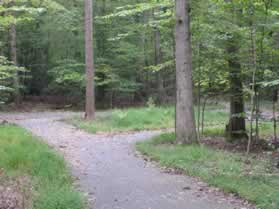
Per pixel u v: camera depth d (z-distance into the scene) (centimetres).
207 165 827
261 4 949
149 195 646
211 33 1115
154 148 1043
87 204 590
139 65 2812
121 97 3045
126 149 1114
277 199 574
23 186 654
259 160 898
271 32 1006
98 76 2792
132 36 2719
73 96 3077
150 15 2358
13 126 1511
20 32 3005
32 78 3262
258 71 1049
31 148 930
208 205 584
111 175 795
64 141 1263
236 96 1184
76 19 2612
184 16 1070
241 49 1075
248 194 605
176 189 677
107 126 1639
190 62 1088
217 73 1203
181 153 937
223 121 1872
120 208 579
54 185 658
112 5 2598
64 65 2639
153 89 2958
